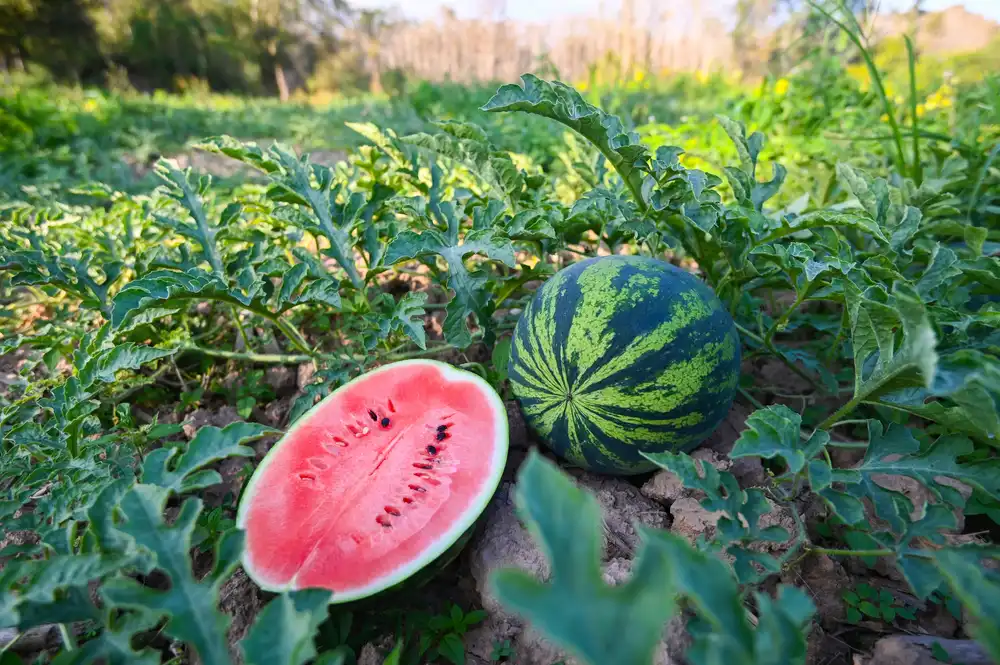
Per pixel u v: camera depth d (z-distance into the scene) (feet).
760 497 1.36
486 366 2.29
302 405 1.95
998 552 1.19
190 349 2.34
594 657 0.59
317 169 2.28
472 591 1.65
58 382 2.18
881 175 3.18
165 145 6.55
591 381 1.60
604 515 1.68
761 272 2.06
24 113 6.59
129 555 1.17
